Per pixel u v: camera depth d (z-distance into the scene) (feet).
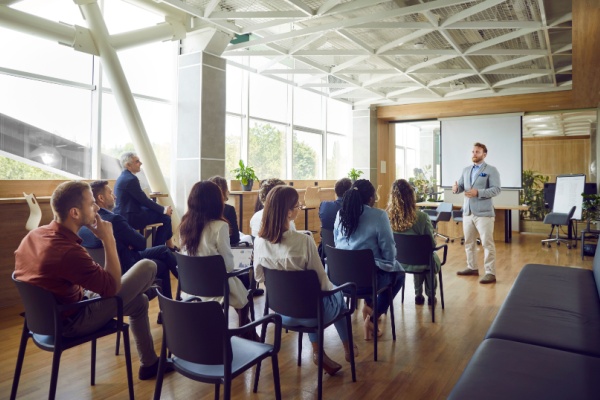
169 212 14.92
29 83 16.55
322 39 23.88
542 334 6.73
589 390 4.89
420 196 35.55
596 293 9.10
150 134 21.26
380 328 11.12
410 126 50.29
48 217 14.73
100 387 7.94
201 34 20.72
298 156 32.48
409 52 22.79
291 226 9.21
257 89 28.14
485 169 16.42
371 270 9.18
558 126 43.55
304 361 9.18
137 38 17.53
